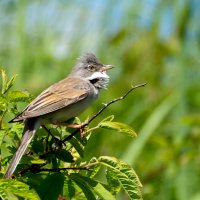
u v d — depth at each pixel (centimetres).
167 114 1605
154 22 1614
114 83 1609
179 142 1416
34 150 815
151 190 1416
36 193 709
